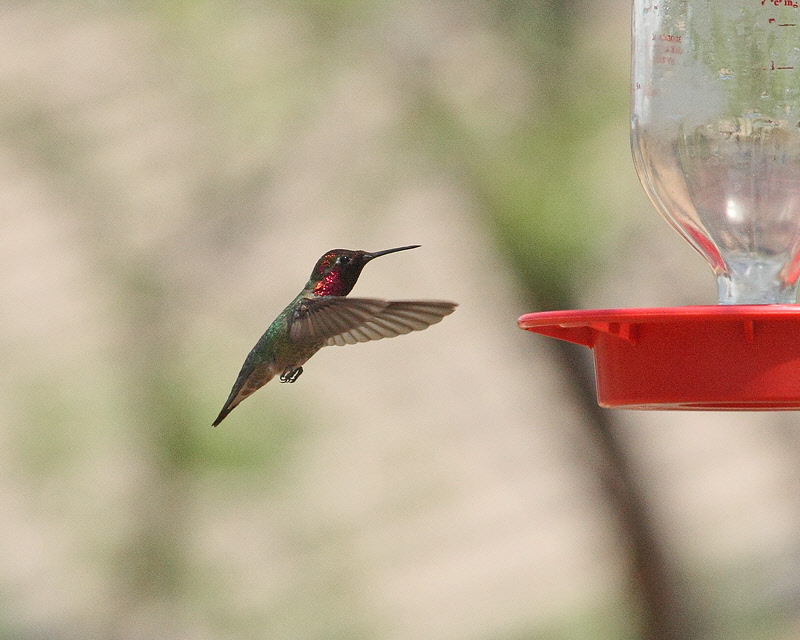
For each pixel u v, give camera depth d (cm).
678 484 1212
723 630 1060
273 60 1038
